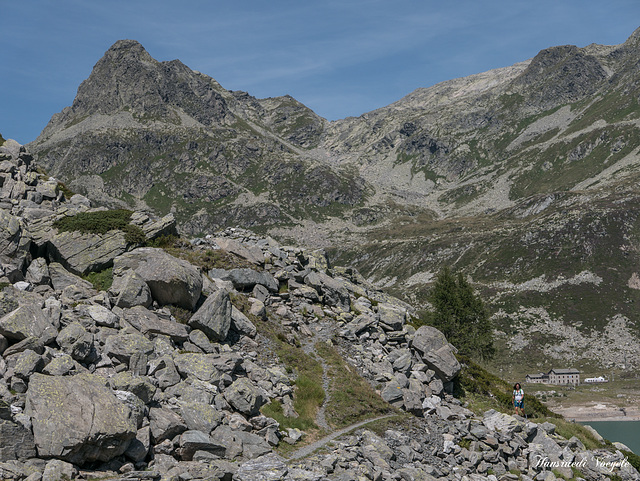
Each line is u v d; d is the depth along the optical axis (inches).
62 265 1318.9
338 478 866.1
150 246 1528.1
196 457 823.7
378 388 1348.4
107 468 743.1
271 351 1311.5
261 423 967.0
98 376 841.5
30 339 849.5
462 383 1608.0
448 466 1126.4
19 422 692.7
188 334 1162.6
